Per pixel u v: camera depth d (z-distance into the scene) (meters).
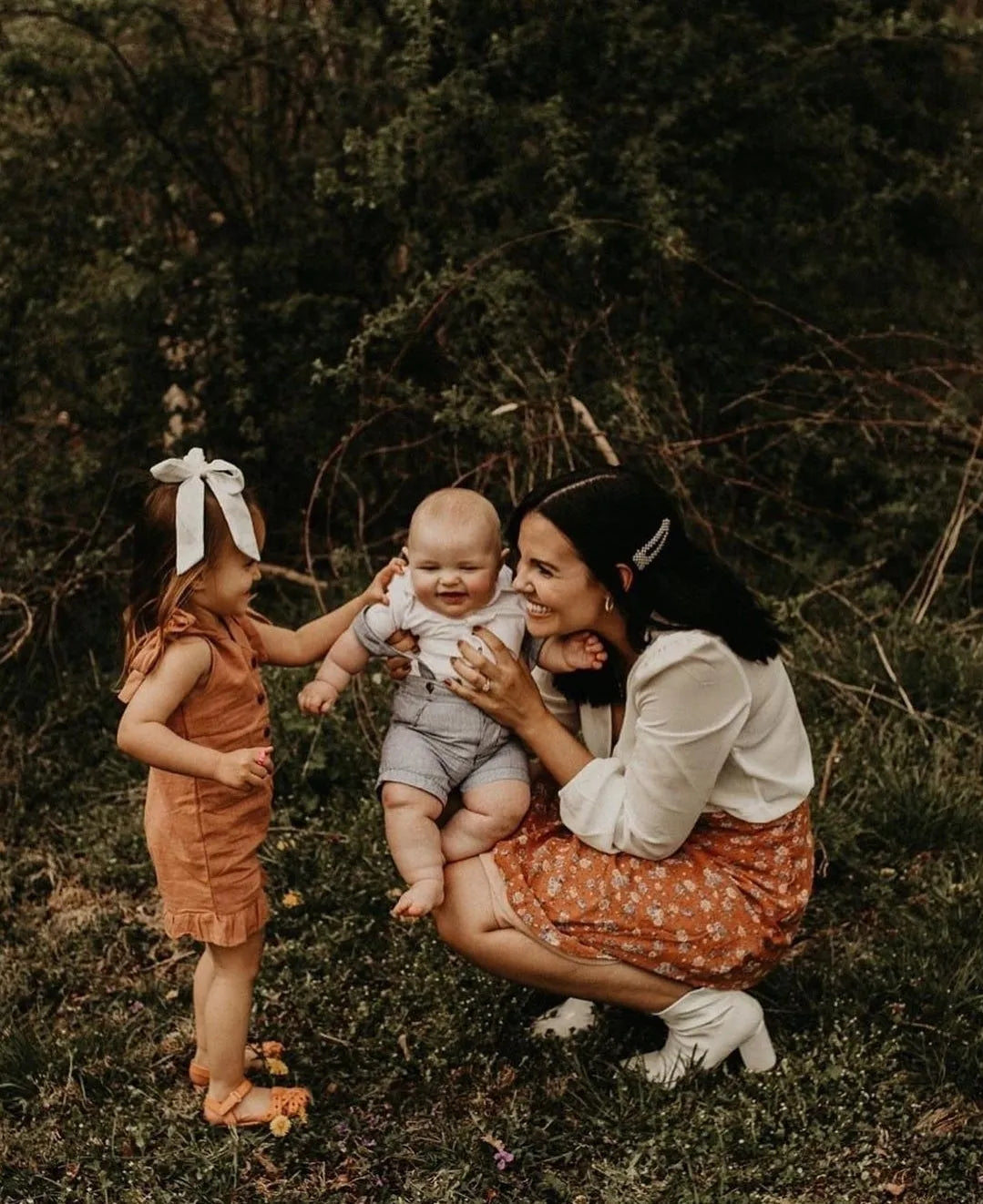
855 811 3.95
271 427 5.29
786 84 5.26
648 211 4.91
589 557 2.79
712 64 5.20
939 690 4.43
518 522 2.89
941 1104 3.04
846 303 5.59
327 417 5.28
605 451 4.68
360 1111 3.11
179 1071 3.29
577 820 2.96
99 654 4.89
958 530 4.93
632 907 2.92
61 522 5.10
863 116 5.74
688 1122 2.96
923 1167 2.87
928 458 5.41
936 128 5.84
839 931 3.62
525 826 3.07
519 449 4.79
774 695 2.93
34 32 5.12
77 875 4.04
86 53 5.13
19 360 5.12
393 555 5.31
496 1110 3.11
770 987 3.38
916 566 5.16
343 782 4.23
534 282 4.95
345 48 5.34
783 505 5.34
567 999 3.37
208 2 5.43
